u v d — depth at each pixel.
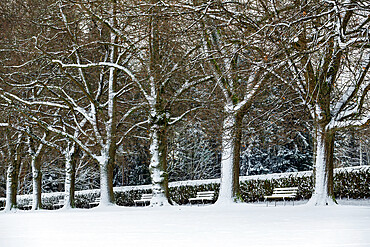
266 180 29.16
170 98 23.42
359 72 17.52
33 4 25.98
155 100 23.75
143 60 22.55
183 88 23.25
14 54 27.03
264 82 19.56
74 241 6.00
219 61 19.81
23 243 5.84
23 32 26.69
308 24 14.99
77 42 25.89
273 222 9.04
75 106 27.47
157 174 23.44
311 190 26.95
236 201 21.17
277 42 13.38
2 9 25.64
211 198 28.11
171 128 27.64
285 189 25.91
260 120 23.28
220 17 16.45
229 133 20.47
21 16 25.94
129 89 27.72
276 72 18.06
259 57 16.05
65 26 25.34
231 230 7.22
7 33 25.95
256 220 9.78
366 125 17.36
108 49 28.09
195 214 13.40
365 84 17.70
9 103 26.89
